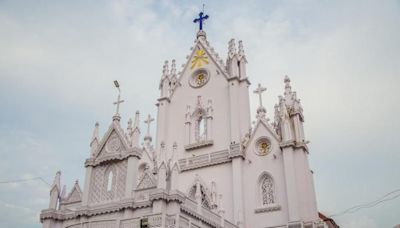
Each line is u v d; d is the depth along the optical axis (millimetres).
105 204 35625
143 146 56094
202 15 66812
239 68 57906
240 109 54375
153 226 29328
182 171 52625
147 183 35156
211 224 36938
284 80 52875
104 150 39500
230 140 52312
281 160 47688
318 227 42406
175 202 31953
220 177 50125
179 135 56719
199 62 61031
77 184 41438
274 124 51250
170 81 61938
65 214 36875
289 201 44094
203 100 57562
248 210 46781
